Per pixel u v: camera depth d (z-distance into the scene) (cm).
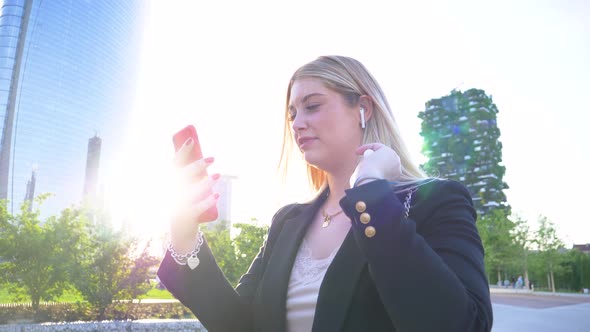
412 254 76
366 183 83
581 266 4866
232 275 1664
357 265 99
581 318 1698
